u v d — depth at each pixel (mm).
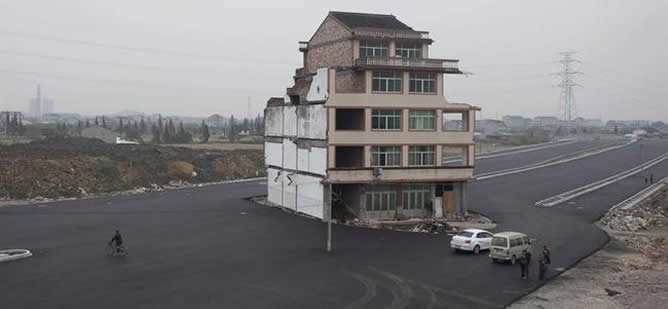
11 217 61781
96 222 59250
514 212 70562
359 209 61312
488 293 35000
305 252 46156
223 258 43812
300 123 65938
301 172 65938
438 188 64812
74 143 113062
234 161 117875
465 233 47125
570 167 128500
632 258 45719
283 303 32781
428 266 41750
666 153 167750
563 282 38094
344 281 37562
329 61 69000
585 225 61688
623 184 101250
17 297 33188
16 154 87688
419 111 62844
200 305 32188
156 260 42938
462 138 64312
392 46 64812
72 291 34562
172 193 85625
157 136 181375
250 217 63406
